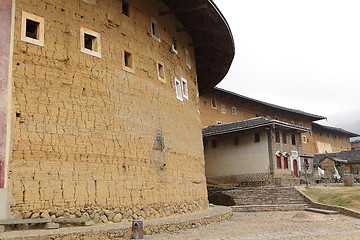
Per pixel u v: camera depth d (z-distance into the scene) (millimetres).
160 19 20469
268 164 33562
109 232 12477
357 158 51562
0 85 12305
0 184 11648
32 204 12156
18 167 12133
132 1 18172
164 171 17844
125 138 15750
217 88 41688
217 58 27312
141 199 15758
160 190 17156
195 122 23625
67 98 13977
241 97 45719
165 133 18641
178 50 22531
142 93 17406
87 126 14344
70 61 14398
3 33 12734
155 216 16328
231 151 36281
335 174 47750
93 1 15922
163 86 19391
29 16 13531
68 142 13578
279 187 29766
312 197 26609
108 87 15578
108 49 16062
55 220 12328
